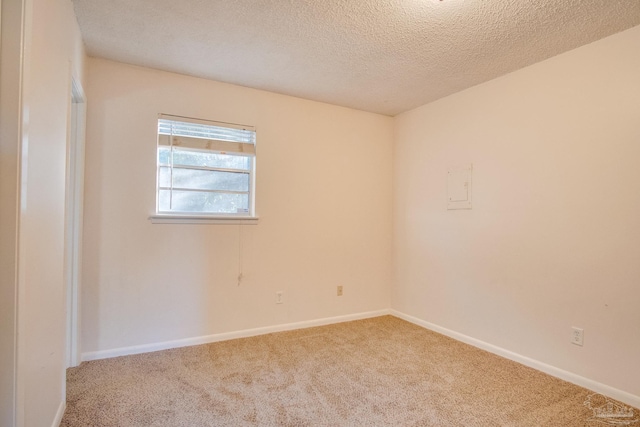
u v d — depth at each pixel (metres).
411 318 3.62
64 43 1.74
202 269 2.94
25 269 1.20
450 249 3.20
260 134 3.20
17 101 1.14
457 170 3.15
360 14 1.99
